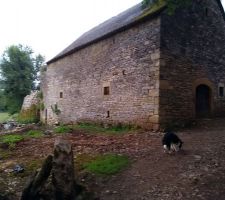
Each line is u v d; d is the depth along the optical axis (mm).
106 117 14758
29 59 37000
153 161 7641
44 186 5711
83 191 5895
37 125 21797
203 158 7469
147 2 10141
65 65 19938
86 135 12156
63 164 5664
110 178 6855
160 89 11523
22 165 8242
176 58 12250
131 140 10234
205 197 5578
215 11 14805
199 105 13578
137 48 12820
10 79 35094
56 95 21344
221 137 9469
